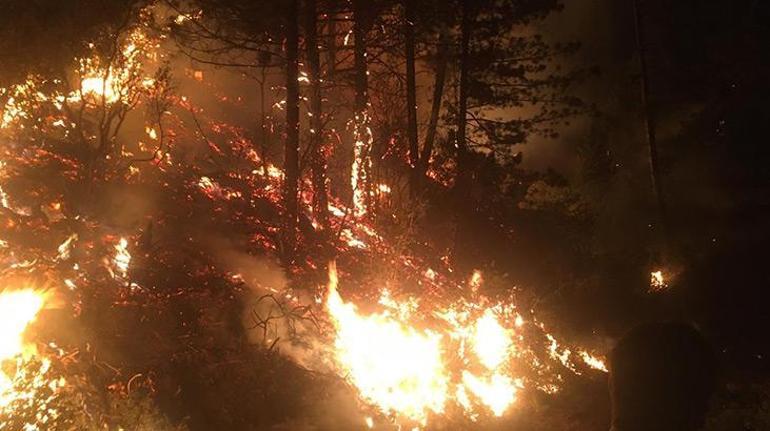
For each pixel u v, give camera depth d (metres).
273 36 18.45
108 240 12.00
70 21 13.13
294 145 17.14
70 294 9.12
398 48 22.86
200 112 21.67
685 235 26.83
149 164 16.98
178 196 15.87
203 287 11.84
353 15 20.56
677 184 28.33
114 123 17.44
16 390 6.46
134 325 9.10
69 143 15.09
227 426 8.11
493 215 23.03
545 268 20.67
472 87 23.75
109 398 7.14
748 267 21.81
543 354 12.19
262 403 8.65
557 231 23.89
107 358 8.16
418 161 22.03
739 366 14.02
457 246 21.67
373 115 22.12
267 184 18.70
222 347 9.60
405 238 17.69
